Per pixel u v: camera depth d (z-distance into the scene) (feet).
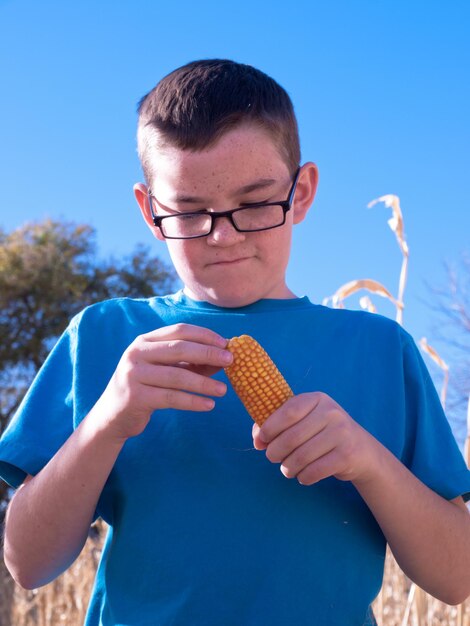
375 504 5.81
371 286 12.42
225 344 5.56
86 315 7.06
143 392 5.41
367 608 6.06
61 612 27.58
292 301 6.87
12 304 87.66
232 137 6.09
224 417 6.19
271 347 6.52
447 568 6.16
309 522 5.92
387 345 6.75
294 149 6.67
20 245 89.76
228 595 5.72
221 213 6.08
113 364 6.69
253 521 5.89
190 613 5.70
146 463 6.14
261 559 5.80
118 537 6.12
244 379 5.52
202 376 5.39
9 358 85.97
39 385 6.86
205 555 5.82
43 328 87.66
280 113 6.56
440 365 13.47
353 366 6.56
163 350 5.46
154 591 5.82
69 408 6.71
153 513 6.00
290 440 5.31
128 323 6.91
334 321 6.79
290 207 6.48
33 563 6.17
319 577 5.82
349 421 5.50
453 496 6.45
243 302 6.55
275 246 6.28
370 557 6.12
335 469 5.38
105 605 6.10
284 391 5.57
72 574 27.61
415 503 5.87
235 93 6.40
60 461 5.90
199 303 6.86
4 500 36.50
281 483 5.99
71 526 5.99
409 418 6.67
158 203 6.42
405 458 6.61
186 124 6.13
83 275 89.56
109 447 5.71
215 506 5.93
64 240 91.71
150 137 6.47
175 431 6.17
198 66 6.84
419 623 12.83
